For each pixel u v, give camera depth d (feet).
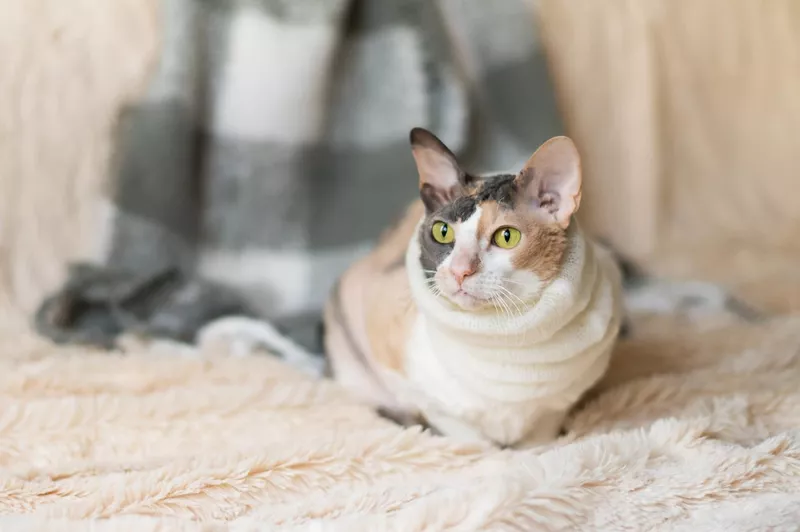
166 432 2.76
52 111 4.29
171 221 4.26
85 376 3.10
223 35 4.38
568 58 5.02
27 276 4.24
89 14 4.35
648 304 4.25
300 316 4.10
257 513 2.27
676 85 5.34
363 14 4.59
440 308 2.36
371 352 2.99
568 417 2.88
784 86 5.50
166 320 3.82
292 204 4.48
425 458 2.53
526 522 2.05
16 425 2.72
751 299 4.30
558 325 2.31
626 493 2.19
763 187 5.47
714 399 2.76
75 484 2.37
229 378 3.20
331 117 4.58
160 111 4.21
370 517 2.13
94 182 4.33
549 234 2.27
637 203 5.17
